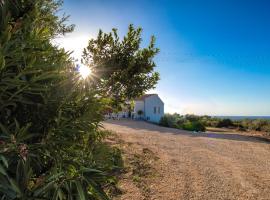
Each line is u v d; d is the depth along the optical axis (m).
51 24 3.79
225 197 7.12
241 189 7.78
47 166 2.99
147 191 7.07
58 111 3.00
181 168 9.55
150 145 13.53
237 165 10.62
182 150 13.01
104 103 3.73
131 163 9.27
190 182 8.12
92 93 3.25
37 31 3.11
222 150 13.79
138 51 6.51
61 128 2.96
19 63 2.77
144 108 46.66
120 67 6.27
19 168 2.46
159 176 8.41
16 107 2.95
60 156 2.95
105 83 5.90
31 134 2.73
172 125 31.33
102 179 2.96
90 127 3.25
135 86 6.43
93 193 3.18
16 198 2.40
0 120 2.80
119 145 12.04
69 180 2.68
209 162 10.84
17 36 2.92
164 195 6.95
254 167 10.46
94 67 5.96
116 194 6.57
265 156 12.74
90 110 3.15
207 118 40.78
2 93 2.62
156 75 6.68
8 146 2.47
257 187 8.03
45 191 2.50
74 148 3.23
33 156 2.76
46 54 3.13
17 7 3.18
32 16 3.26
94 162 3.20
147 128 25.12
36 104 2.88
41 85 2.78
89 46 6.38
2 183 2.31
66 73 3.18
